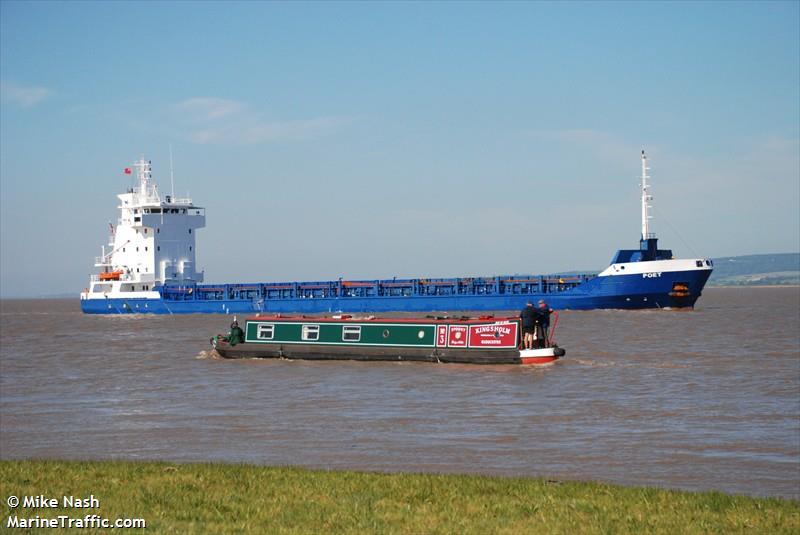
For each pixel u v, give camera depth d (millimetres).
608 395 53312
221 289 175375
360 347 71062
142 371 71312
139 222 174875
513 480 27250
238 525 21562
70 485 25719
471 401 51531
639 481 32500
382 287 165750
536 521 22109
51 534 20797
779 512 23109
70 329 138375
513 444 39312
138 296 177500
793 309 182000
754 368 66188
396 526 21578
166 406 52594
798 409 48312
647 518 22438
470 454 37281
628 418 45719
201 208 181125
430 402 51406
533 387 56594
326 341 72938
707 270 143000
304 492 24969
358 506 23359
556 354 66938
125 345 99750
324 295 169500
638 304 144625
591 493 25188
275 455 37531
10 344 108438
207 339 103812
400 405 50531
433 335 69625
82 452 39344
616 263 145125
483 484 26141
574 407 49125
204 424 45906
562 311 146250
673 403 50375
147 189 177750
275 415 48156
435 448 38594
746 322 122750
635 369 65438
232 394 56469
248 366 71188
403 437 41188
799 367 66438
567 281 152625
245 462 36094
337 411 48938
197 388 59812
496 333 68062
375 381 60375
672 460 36000
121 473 27422
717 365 68125
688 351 79250
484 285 157875
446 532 21094
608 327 112125
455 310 153750
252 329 76812
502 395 53562
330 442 40219
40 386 64312
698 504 23922
